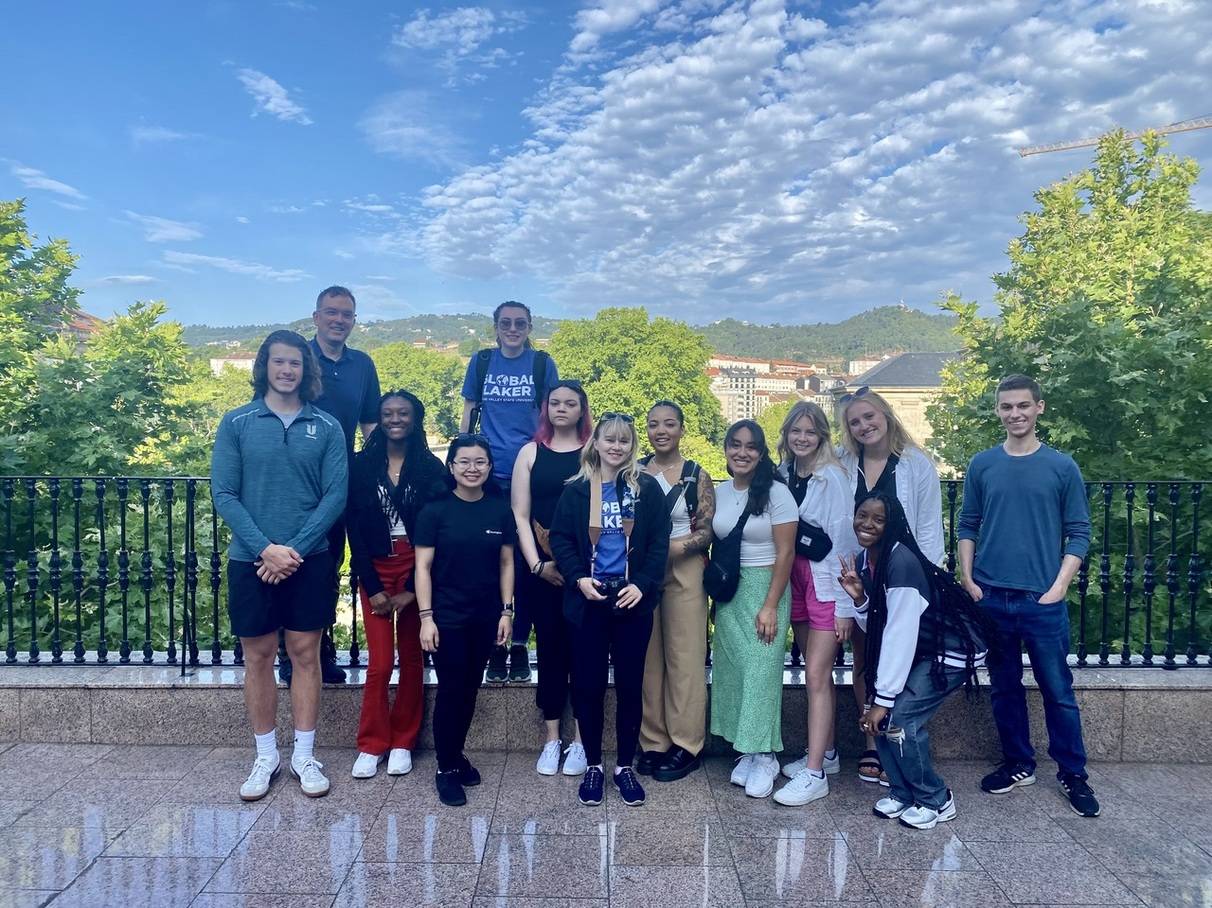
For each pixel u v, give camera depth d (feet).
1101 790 11.91
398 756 12.34
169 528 14.25
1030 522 11.43
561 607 12.28
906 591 10.50
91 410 35.78
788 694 13.24
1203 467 29.71
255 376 11.71
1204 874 9.57
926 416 53.62
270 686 11.79
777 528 11.68
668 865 9.73
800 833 10.57
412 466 12.32
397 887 9.19
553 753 12.49
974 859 9.91
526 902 8.91
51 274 51.85
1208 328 31.63
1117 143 67.77
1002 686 11.88
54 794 11.50
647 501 11.46
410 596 12.37
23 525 27.71
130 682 13.29
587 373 170.91
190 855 9.86
